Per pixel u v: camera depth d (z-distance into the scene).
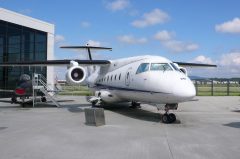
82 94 37.50
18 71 28.53
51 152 7.13
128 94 14.66
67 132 9.73
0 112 15.74
